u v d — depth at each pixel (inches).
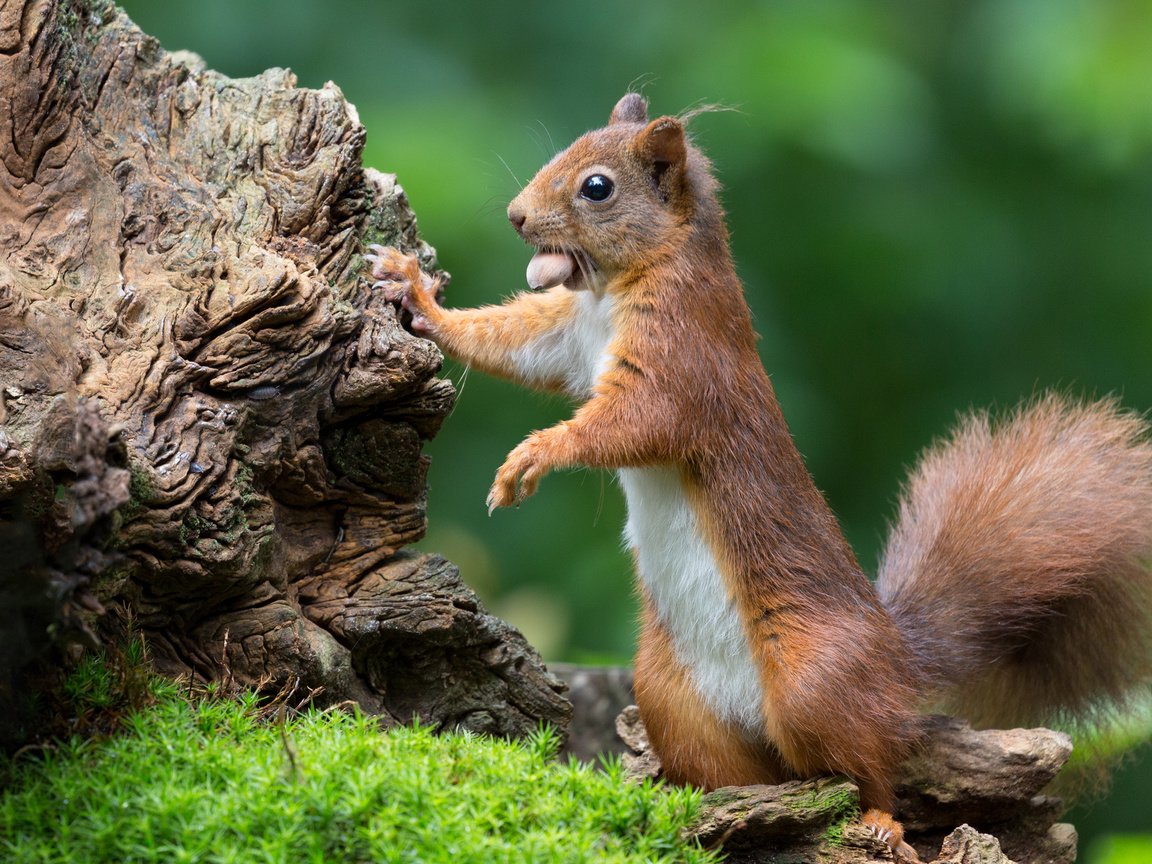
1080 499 419.8
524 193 391.9
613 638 633.0
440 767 281.6
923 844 366.0
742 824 305.6
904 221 714.2
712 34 704.4
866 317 729.6
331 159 370.6
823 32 695.7
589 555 663.1
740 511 369.7
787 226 717.3
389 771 270.7
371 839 252.8
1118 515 416.8
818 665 351.3
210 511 309.6
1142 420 440.8
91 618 288.5
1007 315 730.2
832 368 735.1
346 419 346.3
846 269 714.2
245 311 324.8
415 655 359.9
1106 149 682.2
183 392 316.5
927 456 450.0
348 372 337.7
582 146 390.9
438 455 682.8
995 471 432.1
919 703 377.1
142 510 297.1
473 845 256.1
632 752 415.2
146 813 256.8
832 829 320.5
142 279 330.6
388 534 359.9
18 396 289.7
